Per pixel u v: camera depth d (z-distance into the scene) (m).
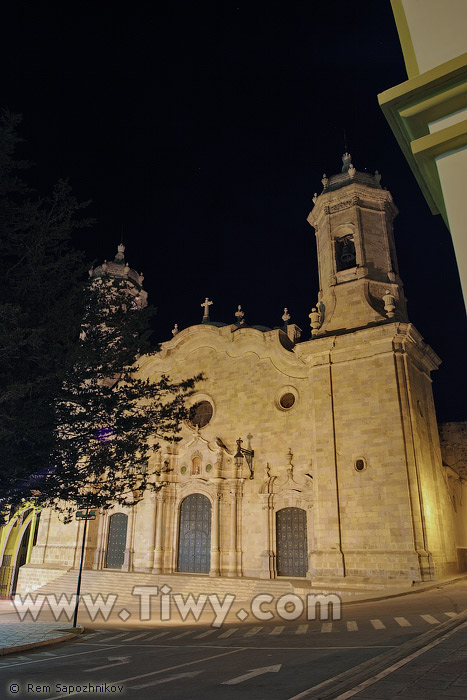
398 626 15.46
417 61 2.67
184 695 8.52
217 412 37.53
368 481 28.55
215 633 17.66
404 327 29.64
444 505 32.28
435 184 2.81
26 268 17.00
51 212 17.45
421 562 26.02
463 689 7.30
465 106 2.55
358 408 30.05
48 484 18.20
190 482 36.81
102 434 21.36
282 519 33.16
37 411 16.83
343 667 10.16
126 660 12.91
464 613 16.70
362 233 34.28
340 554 27.92
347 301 33.09
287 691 8.38
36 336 15.01
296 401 34.38
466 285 2.22
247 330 37.66
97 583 35.94
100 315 19.98
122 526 39.88
